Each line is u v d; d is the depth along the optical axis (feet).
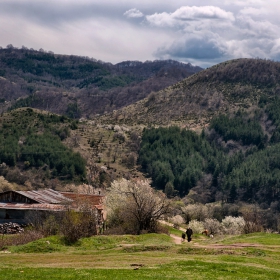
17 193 151.43
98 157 493.77
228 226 253.24
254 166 514.68
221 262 73.36
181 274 61.05
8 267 64.85
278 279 60.23
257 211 356.18
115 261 74.38
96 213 133.08
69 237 99.76
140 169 496.64
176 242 127.03
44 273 59.16
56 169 420.77
